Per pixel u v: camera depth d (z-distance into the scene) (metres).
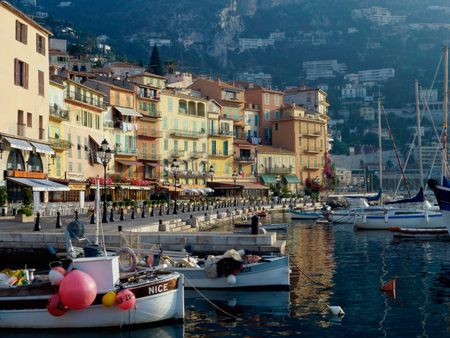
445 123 53.94
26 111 59.97
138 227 40.19
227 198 108.25
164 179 104.31
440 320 20.69
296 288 26.70
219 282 25.94
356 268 32.94
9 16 56.22
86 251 21.50
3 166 55.16
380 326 19.92
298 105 156.38
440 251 41.31
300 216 82.50
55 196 67.62
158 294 19.86
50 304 18.84
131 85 100.94
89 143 83.50
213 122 120.12
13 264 34.19
